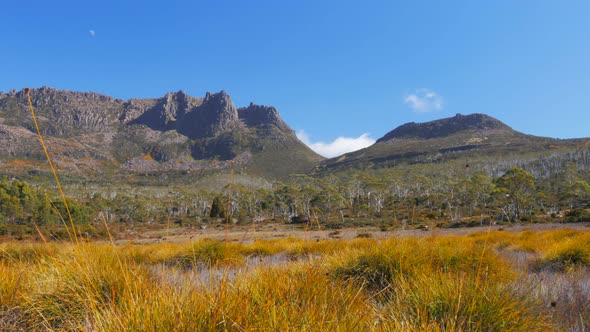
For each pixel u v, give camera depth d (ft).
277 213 300.20
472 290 9.89
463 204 232.53
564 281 16.17
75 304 10.25
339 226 155.94
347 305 8.64
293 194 284.00
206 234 150.00
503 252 33.55
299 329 6.86
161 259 25.26
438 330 7.79
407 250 15.70
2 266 13.26
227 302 7.37
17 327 10.02
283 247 38.01
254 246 37.50
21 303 10.46
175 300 7.41
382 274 14.39
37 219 159.02
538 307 10.86
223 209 286.05
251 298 8.09
